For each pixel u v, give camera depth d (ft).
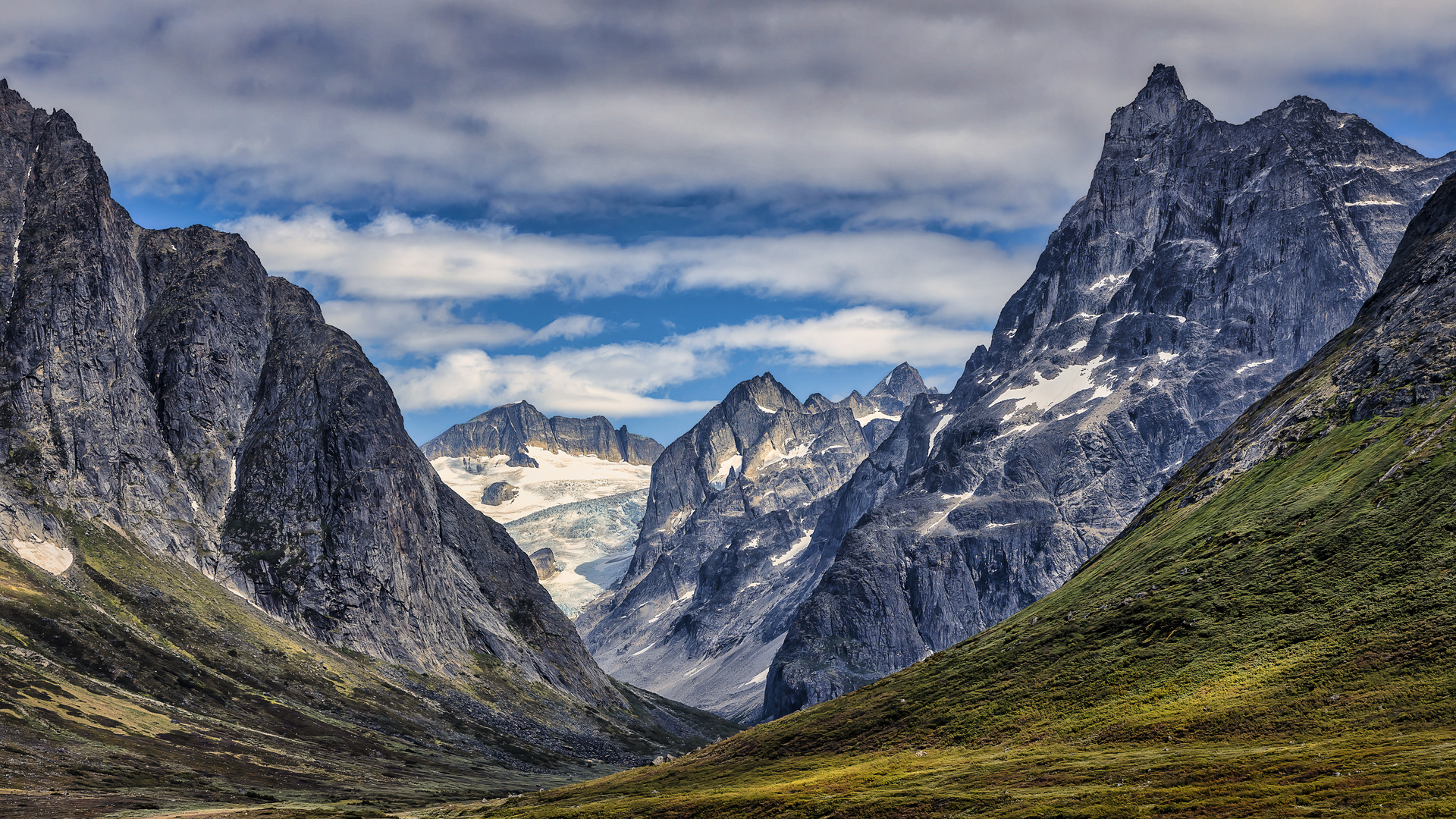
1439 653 366.02
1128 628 512.63
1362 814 274.77
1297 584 467.52
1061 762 396.98
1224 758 349.00
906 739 512.22
